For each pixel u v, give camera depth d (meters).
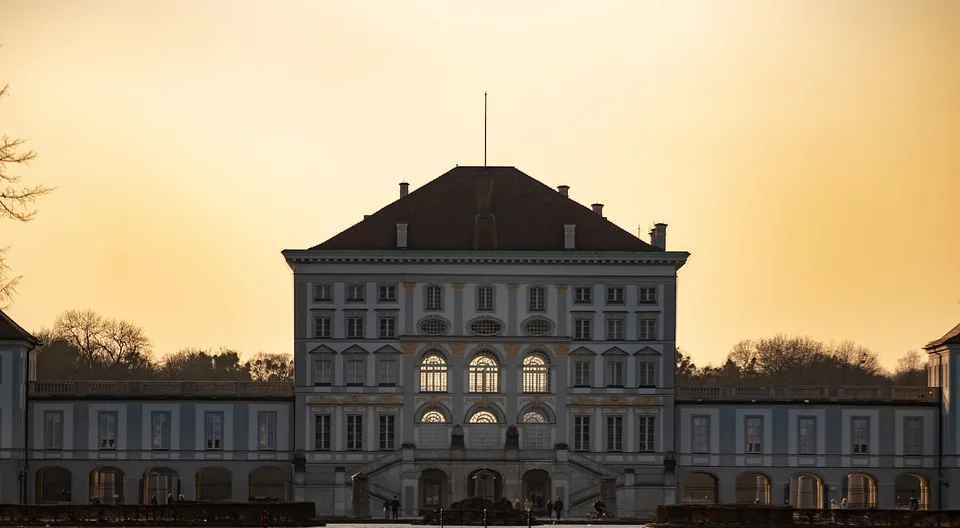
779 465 182.88
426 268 183.00
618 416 182.38
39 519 140.50
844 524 140.88
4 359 180.00
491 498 174.00
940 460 181.38
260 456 183.00
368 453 181.75
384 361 182.62
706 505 150.00
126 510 141.50
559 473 176.62
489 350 182.62
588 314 183.00
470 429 182.00
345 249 182.75
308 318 183.00
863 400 182.62
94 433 182.62
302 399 182.12
